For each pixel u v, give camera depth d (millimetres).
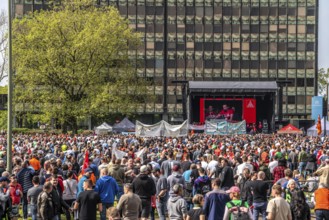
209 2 134125
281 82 107812
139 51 133875
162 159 31875
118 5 133000
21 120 120688
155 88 134000
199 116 112688
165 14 134000
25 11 131500
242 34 134125
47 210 19938
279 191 18016
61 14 92312
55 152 38781
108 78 97750
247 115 111938
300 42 133500
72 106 89875
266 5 133625
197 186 23844
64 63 90250
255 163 29656
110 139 56344
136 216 19109
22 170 24969
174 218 19312
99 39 90500
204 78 134250
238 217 17125
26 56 88750
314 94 133750
